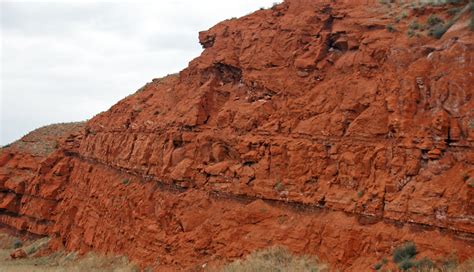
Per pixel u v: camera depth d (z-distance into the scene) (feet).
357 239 59.21
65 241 128.57
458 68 60.90
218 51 100.27
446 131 58.23
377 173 62.08
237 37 98.22
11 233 157.48
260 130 78.84
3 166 177.27
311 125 72.43
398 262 53.78
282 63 85.76
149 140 103.14
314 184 68.59
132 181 105.60
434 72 63.26
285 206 70.28
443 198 54.29
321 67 79.66
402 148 60.59
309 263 61.62
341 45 79.51
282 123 77.15
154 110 111.34
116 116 132.36
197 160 86.33
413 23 70.95
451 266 50.14
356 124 66.74
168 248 80.38
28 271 105.29
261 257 65.31
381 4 81.00
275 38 89.15
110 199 109.60
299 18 87.15
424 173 57.98
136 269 85.05
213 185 80.43
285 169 72.69
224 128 85.46
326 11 85.71
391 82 66.95
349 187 64.44
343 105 70.13
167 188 91.09
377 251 56.59
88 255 107.76
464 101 58.95
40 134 194.39
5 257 132.36
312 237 63.77
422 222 54.80
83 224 120.67
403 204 57.06
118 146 119.34
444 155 57.72
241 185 75.87
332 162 67.97
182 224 79.87
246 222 71.82
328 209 65.05
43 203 147.33
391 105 64.23
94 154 134.92
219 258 70.95
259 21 97.60
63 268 104.06
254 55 90.48
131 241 93.50
